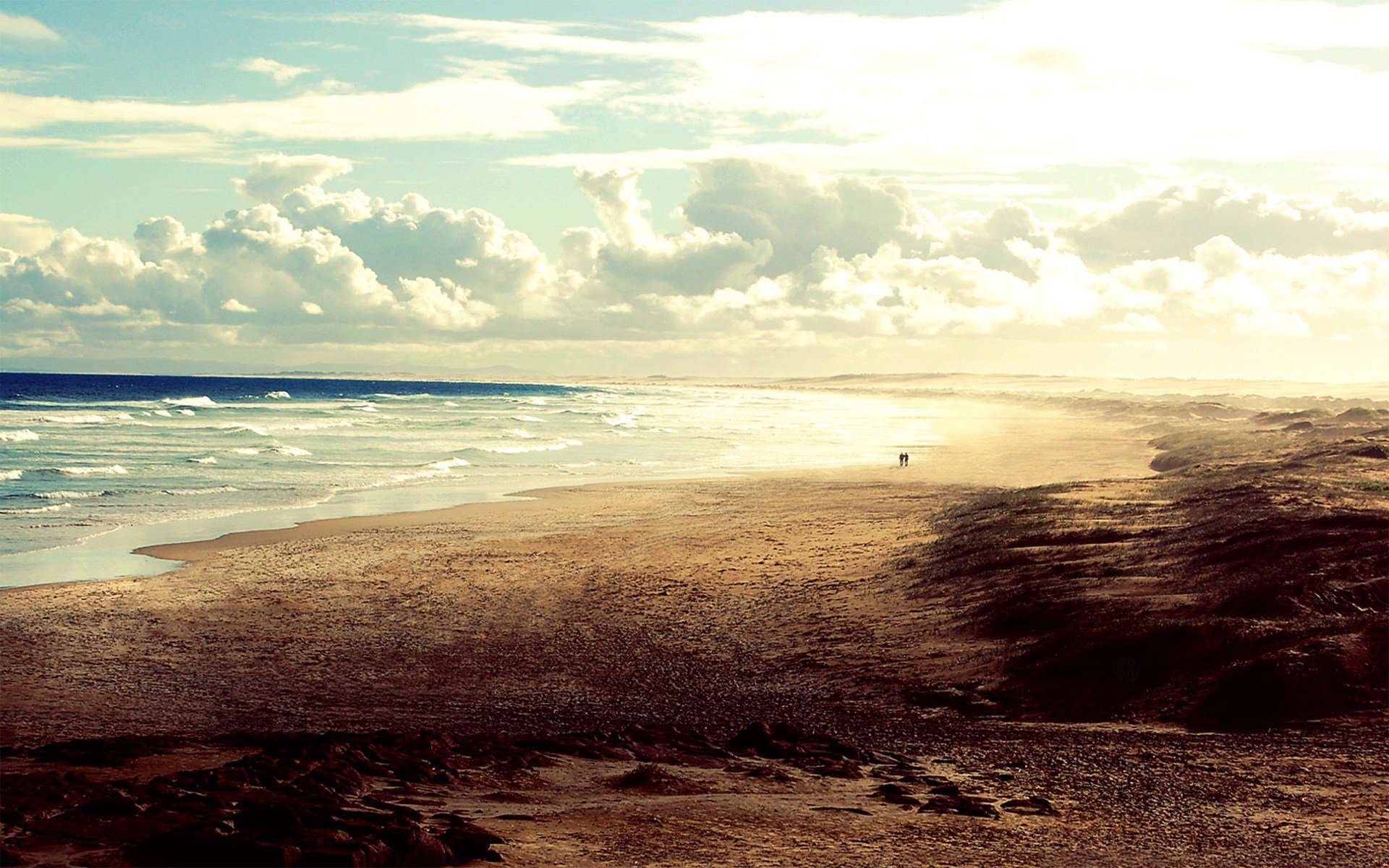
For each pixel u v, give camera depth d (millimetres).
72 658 20688
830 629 22703
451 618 24578
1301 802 10742
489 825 8586
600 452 73812
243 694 18234
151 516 40281
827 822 9461
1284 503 27312
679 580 28438
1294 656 16156
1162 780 11773
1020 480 53312
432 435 84875
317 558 32156
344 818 7910
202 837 6824
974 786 11516
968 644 20594
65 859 6672
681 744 13680
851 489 49000
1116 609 20078
